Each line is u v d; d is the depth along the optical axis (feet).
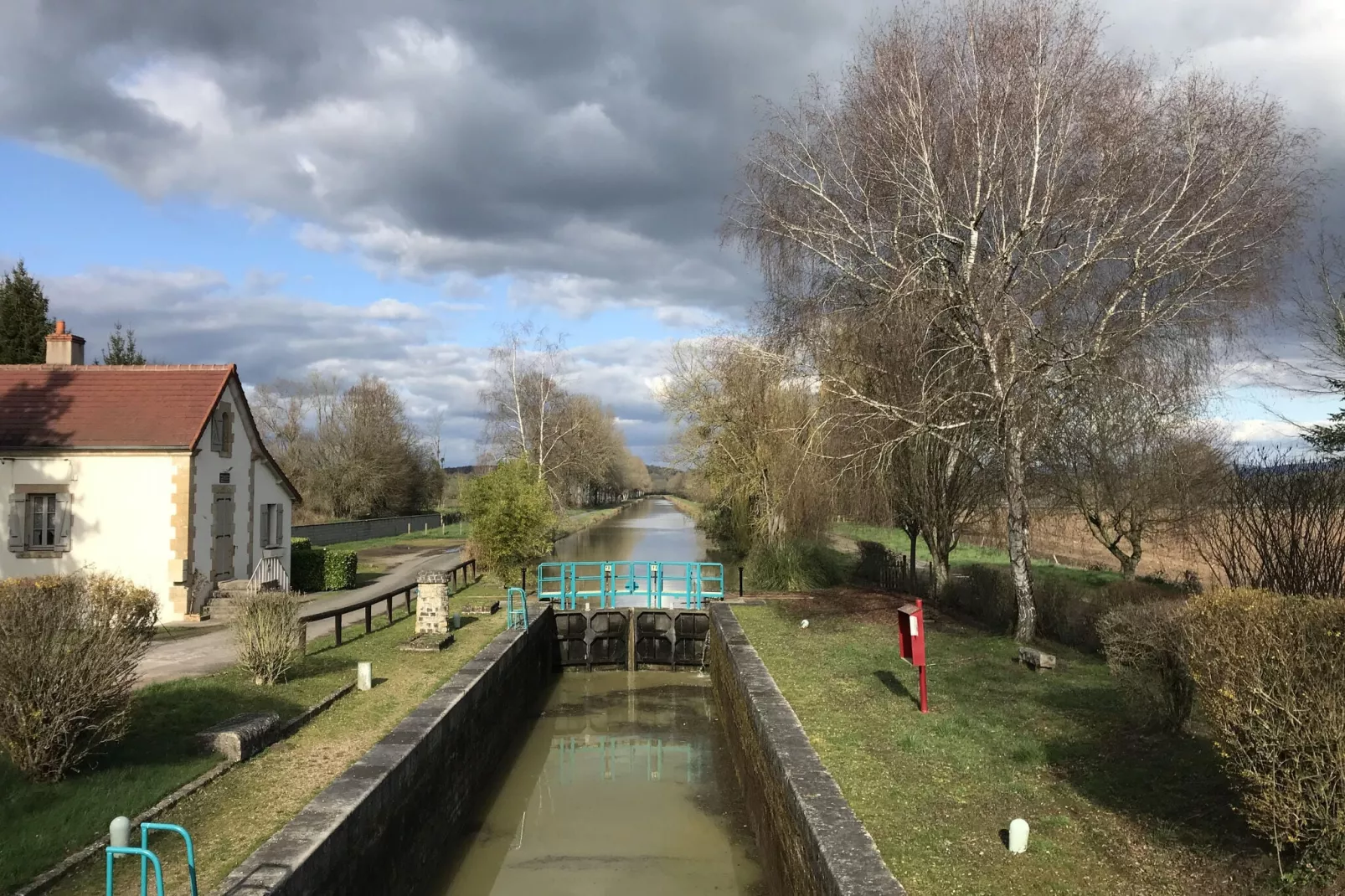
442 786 31.78
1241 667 18.25
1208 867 18.71
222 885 17.81
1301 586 36.42
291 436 203.21
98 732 25.39
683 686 65.26
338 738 30.17
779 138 50.19
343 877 21.45
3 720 23.31
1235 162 41.19
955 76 46.19
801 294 53.21
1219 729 18.76
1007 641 48.08
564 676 69.10
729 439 103.81
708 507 139.74
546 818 37.01
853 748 29.01
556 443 159.22
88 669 24.44
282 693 35.40
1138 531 68.69
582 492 282.15
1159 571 78.43
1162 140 42.32
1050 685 37.09
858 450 51.29
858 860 19.25
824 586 80.84
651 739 50.55
